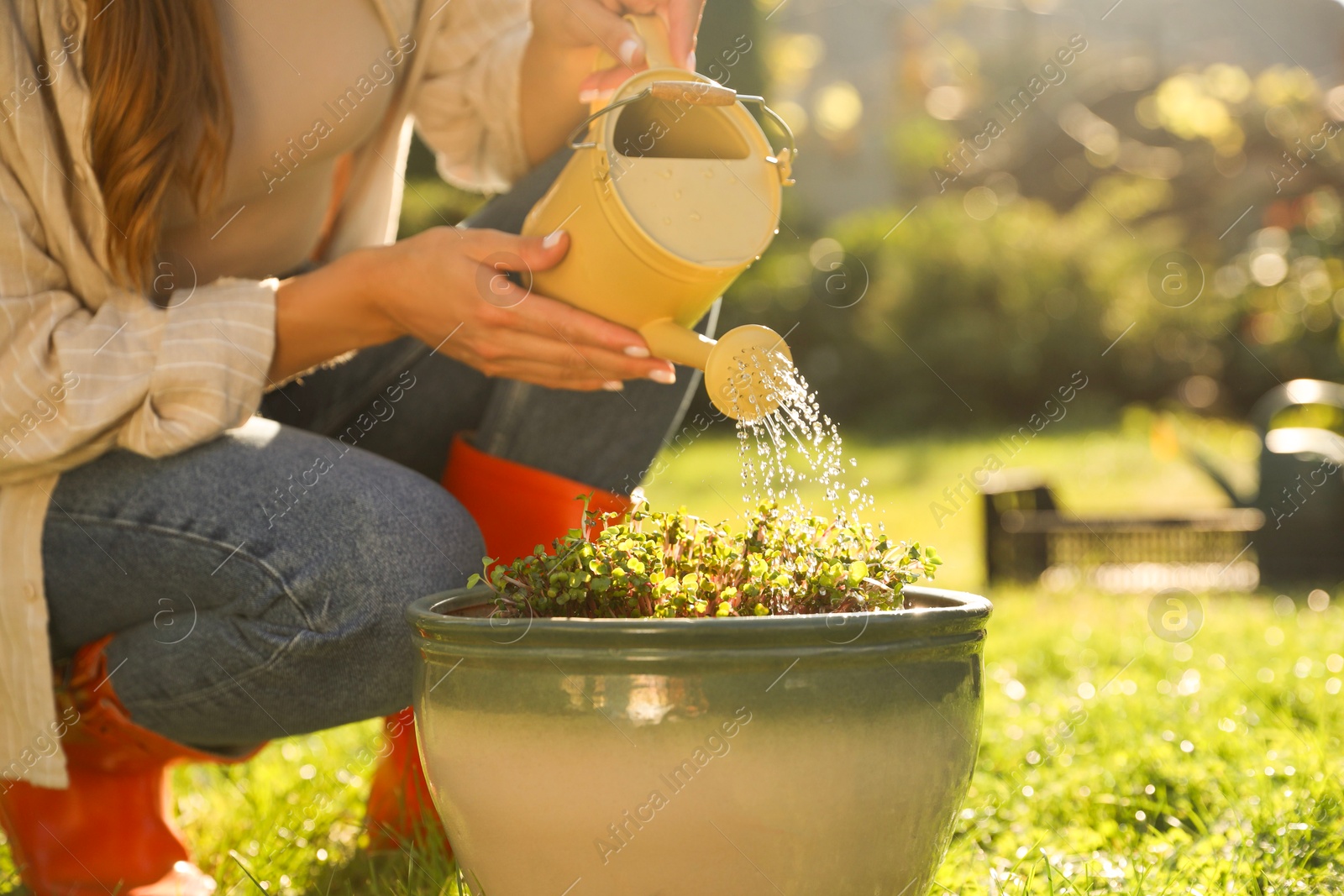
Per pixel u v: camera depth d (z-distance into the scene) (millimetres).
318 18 1329
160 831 1345
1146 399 11328
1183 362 11305
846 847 957
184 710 1242
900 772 964
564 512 1443
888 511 6418
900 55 16875
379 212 1644
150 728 1264
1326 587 4141
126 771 1330
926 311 11789
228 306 1211
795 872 950
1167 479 7691
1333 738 1732
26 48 1144
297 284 1232
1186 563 4441
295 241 1498
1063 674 2469
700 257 1127
